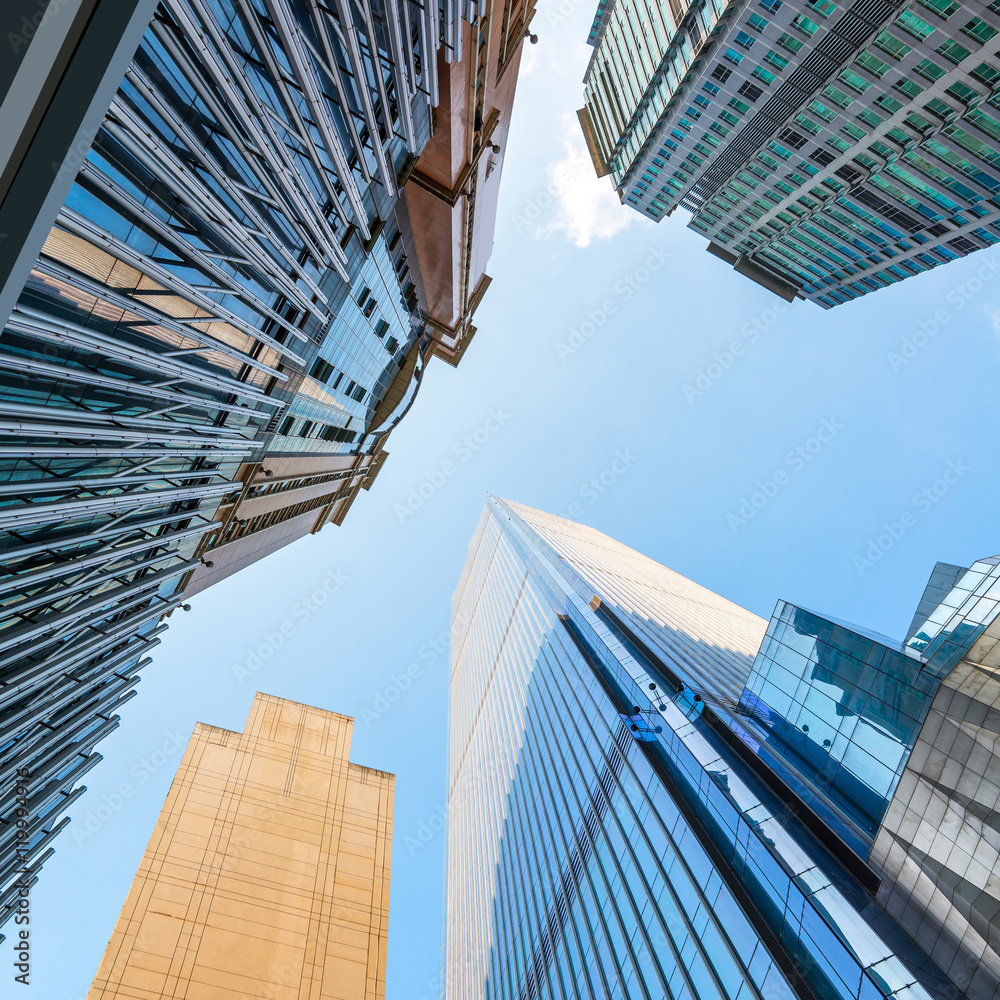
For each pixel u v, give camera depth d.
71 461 17.08
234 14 14.65
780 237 79.25
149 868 48.62
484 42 26.66
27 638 17.56
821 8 46.69
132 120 11.91
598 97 96.12
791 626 35.09
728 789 33.56
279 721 68.81
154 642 29.36
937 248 65.00
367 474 78.88
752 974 26.55
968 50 43.78
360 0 16.30
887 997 20.48
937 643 25.22
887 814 24.98
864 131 55.06
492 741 97.44
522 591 104.31
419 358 69.88
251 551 42.12
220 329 21.61
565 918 50.28
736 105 61.09
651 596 94.75
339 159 20.91
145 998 40.22
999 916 19.64
